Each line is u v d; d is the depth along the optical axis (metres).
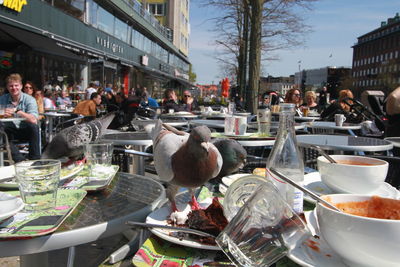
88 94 12.99
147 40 27.83
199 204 1.42
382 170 1.30
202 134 1.31
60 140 2.01
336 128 4.13
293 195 1.20
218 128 4.79
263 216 0.87
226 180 1.68
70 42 13.51
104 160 1.82
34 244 1.00
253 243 0.86
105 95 11.63
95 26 16.95
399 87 3.69
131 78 24.91
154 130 1.67
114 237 2.83
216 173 1.47
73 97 14.47
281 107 1.39
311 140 2.82
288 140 1.34
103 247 2.70
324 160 1.46
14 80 4.97
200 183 1.42
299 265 0.93
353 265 0.85
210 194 1.62
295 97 7.16
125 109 8.88
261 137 3.17
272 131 4.16
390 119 3.68
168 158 1.41
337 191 1.38
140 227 1.07
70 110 10.22
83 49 14.29
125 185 1.67
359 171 1.29
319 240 1.00
